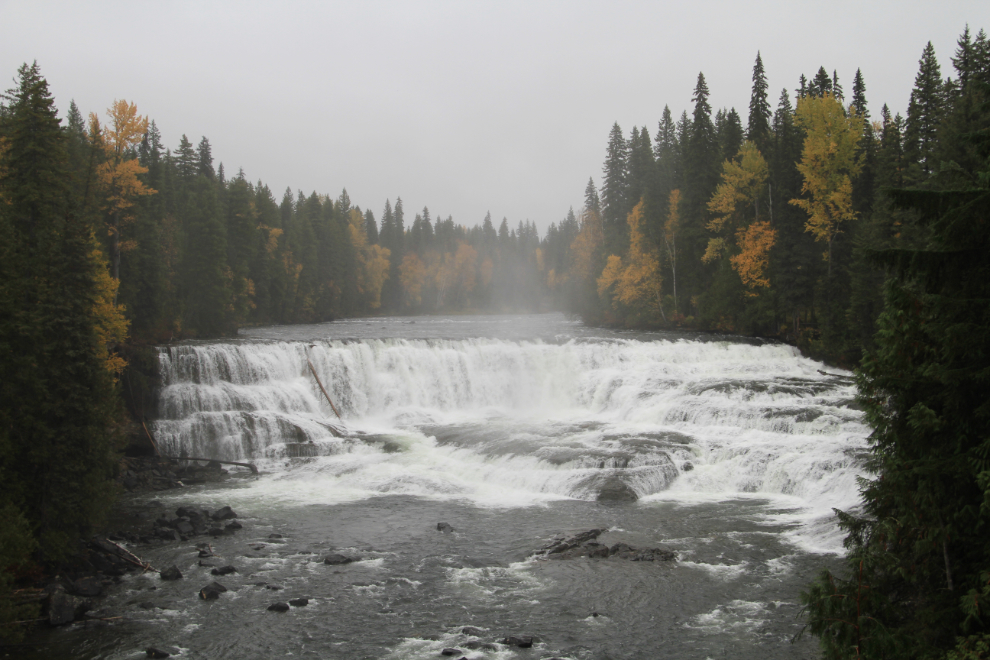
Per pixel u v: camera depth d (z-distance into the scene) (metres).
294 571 21.02
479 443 34.50
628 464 29.84
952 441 11.84
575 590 19.27
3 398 20.72
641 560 21.23
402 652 16.11
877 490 13.16
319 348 44.06
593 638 16.56
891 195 12.52
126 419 34.75
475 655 15.86
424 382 46.06
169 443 35.09
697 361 50.69
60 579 19.83
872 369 12.76
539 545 22.83
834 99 52.94
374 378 44.94
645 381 44.25
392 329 79.38
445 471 32.03
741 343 52.66
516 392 47.62
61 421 21.53
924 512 11.79
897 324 12.41
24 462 20.95
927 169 51.25
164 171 79.31
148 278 48.03
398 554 22.31
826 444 30.33
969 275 11.84
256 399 39.56
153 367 37.59
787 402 38.38
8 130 31.41
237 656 16.05
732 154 70.06
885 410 12.84
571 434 35.53
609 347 49.03
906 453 12.39
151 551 22.81
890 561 11.94
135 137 45.25
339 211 135.12
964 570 11.68
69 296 22.17
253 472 33.22
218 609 18.48
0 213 25.48
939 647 11.17
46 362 21.61
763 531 23.56
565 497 28.39
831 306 52.56
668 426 37.03
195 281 63.41
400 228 167.88
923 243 40.22
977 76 48.78
